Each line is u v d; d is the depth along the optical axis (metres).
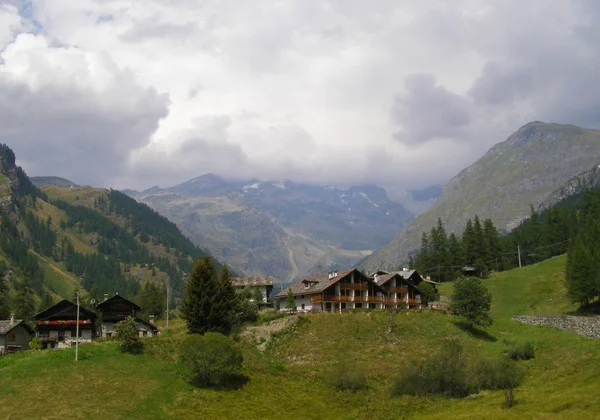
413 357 100.69
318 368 95.94
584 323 111.06
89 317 121.50
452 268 195.38
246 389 84.50
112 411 71.25
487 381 85.38
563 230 199.62
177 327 124.94
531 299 147.00
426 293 150.25
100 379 80.31
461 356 89.44
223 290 113.81
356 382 88.12
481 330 116.69
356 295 134.38
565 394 72.31
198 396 79.56
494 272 191.25
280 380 89.94
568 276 131.75
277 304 145.12
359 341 107.00
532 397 74.31
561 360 91.94
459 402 80.56
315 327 111.88
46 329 118.50
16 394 73.38
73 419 67.69
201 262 113.06
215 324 108.81
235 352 87.44
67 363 84.62
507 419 65.50
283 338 108.69
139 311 128.25
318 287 134.00
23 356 89.75
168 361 91.31
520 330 116.88
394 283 142.12
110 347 94.81
